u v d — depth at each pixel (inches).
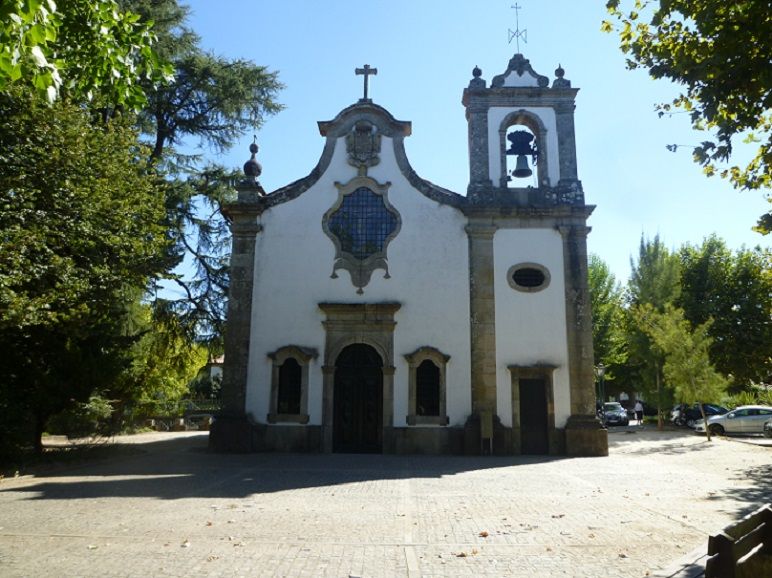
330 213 835.4
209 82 989.2
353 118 865.5
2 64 217.3
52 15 255.0
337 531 335.3
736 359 1501.0
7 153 571.8
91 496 450.0
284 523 355.6
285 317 808.9
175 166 1024.2
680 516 378.3
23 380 666.8
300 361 792.3
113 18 333.4
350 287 816.9
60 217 604.1
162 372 1137.4
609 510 398.9
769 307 1376.7
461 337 797.9
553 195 837.8
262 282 818.8
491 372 781.3
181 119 1011.9
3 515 377.4
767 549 209.5
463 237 826.8
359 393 797.9
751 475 575.8
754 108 312.2
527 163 845.8
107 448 765.9
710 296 1572.3
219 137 1038.4
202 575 253.6
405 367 791.1
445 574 257.4
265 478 548.1
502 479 550.9
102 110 890.1
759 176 392.5
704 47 329.7
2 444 614.9
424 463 674.2
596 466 652.7
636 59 367.2
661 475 578.2
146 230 727.1
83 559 276.2
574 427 762.8
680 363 1022.4
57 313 572.1
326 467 631.8
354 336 799.1
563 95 866.8
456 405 780.0
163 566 266.1
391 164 850.1
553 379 781.3
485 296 804.0
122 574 254.2
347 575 254.7
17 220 553.9
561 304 802.8
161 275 767.7
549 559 280.5
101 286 681.0
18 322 516.4
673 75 338.0
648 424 1680.6
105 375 705.6
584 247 816.3
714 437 1130.0
